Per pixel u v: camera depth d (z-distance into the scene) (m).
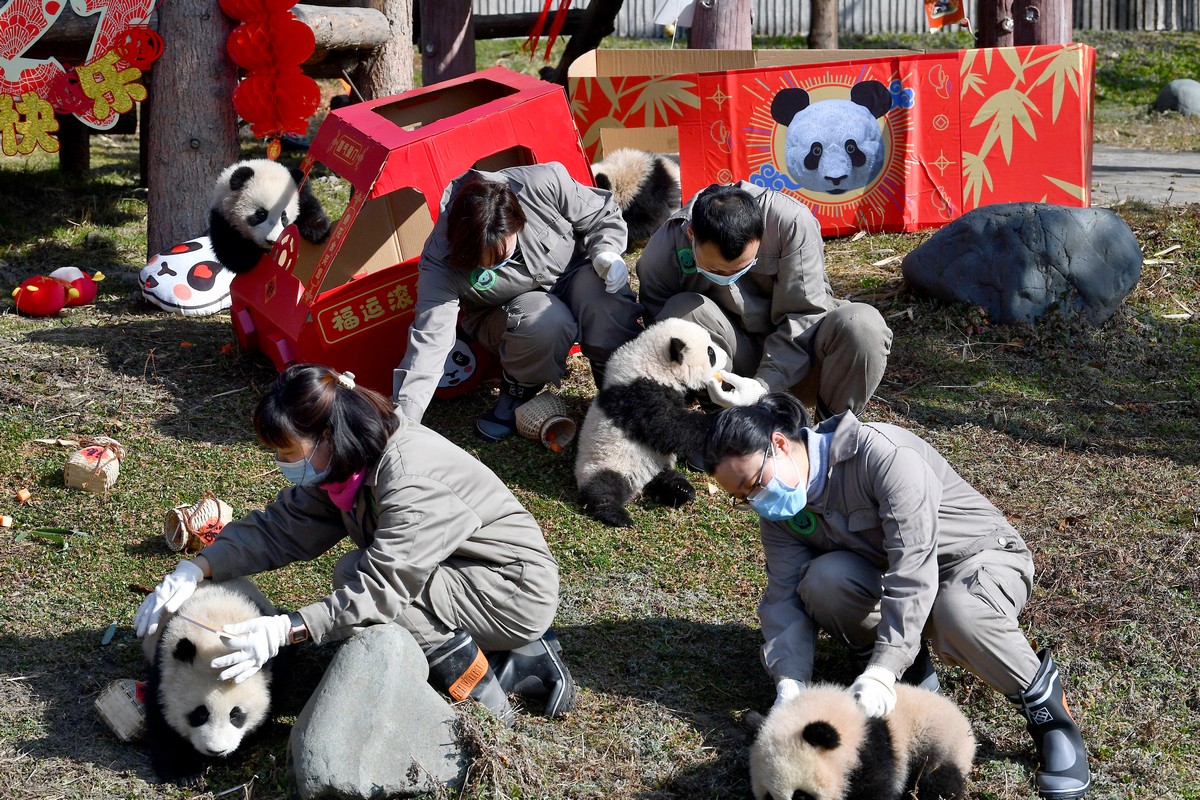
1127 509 4.94
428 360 4.76
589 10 10.36
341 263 6.07
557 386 5.98
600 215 5.39
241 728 3.25
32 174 9.75
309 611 3.19
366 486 3.31
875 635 3.60
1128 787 3.38
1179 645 4.00
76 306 6.89
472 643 3.48
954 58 7.64
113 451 5.00
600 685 3.80
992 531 3.54
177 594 3.45
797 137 7.76
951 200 7.84
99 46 6.95
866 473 3.38
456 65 9.48
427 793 3.20
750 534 4.80
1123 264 6.61
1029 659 3.35
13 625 3.98
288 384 3.15
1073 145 7.66
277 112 6.84
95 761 3.39
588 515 4.89
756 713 3.56
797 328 5.00
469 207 4.68
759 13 21.25
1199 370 6.27
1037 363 6.34
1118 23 20.62
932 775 3.08
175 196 7.21
